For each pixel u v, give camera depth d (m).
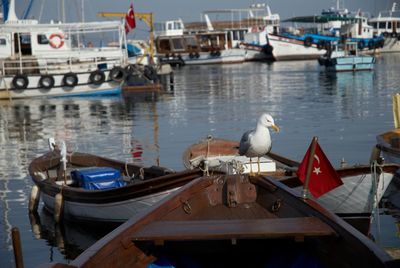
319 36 87.38
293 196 7.87
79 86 40.97
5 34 40.06
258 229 6.64
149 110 32.84
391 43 95.94
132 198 11.46
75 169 13.67
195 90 44.50
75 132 25.66
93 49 42.72
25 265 10.12
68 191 12.52
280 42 86.75
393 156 14.26
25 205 13.95
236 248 7.71
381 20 102.00
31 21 41.44
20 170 17.78
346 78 50.56
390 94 36.97
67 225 12.47
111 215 11.96
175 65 82.25
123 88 44.78
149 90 44.91
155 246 7.18
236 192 8.45
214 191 8.60
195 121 27.75
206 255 7.78
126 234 6.66
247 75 58.75
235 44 92.62
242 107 32.78
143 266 6.81
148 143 22.08
